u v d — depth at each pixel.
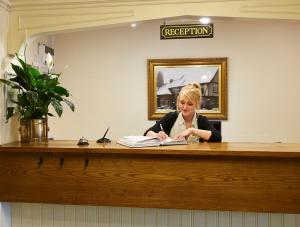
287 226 2.00
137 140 1.97
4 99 2.16
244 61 4.05
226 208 1.88
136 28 4.18
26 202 2.07
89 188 2.00
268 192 1.84
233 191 1.87
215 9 2.04
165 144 2.02
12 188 2.07
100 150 1.93
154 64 4.15
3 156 2.08
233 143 2.16
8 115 2.15
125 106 4.23
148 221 2.11
